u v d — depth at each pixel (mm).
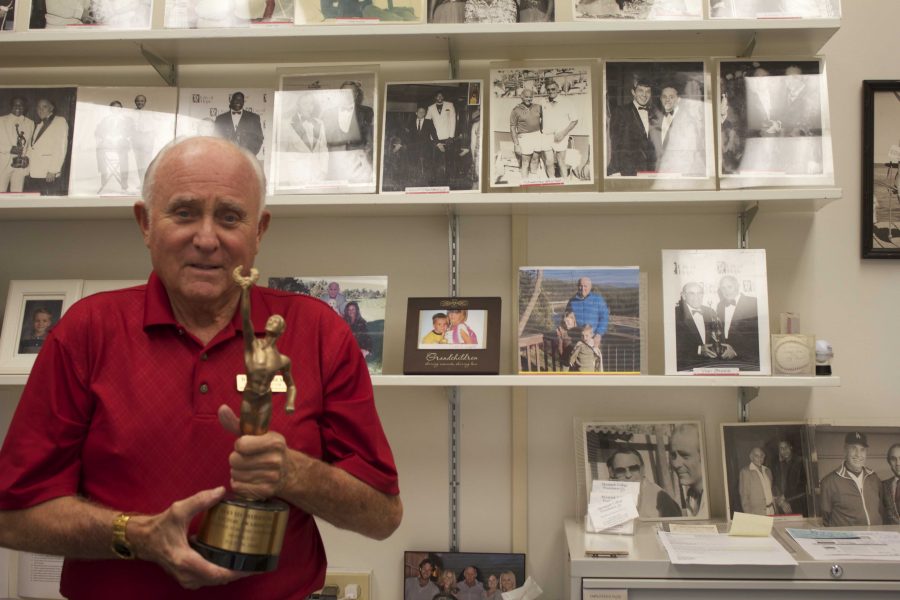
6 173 1888
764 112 1826
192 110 1935
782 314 1850
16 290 1951
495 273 2023
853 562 1562
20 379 1816
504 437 2008
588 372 1795
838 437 1895
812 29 1776
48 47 1902
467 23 1784
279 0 1852
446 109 1891
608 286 1830
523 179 1841
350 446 1155
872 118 1980
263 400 953
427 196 1783
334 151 1866
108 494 1078
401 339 2021
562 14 2025
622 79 1854
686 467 1921
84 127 1905
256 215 1136
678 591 1583
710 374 1770
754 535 1728
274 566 964
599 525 1772
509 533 1993
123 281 1966
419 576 1963
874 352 1978
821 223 1997
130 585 1058
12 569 1968
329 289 1929
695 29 1769
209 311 1135
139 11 1866
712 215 2002
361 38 1830
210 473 1078
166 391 1092
